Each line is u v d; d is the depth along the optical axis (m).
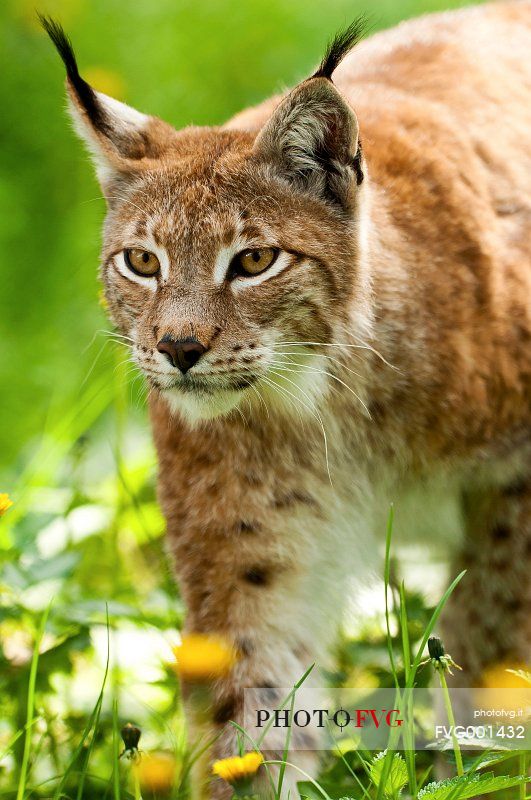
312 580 8.91
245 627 8.64
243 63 18.64
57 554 9.87
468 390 8.91
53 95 19.06
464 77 10.03
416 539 9.80
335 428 8.86
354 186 8.45
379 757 7.27
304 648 8.79
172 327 8.16
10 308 16.22
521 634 9.46
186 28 19.28
